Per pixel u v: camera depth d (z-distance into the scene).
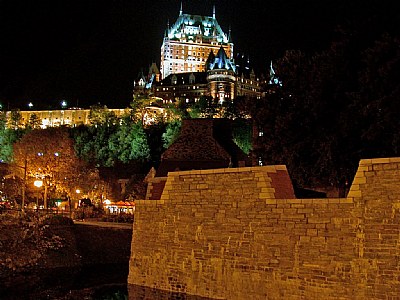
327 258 21.69
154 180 38.75
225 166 70.25
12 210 50.25
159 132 165.00
